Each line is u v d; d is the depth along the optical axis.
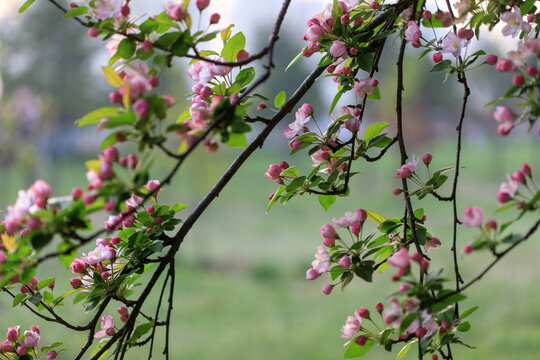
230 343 7.08
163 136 1.89
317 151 2.20
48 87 24.36
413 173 2.10
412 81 16.50
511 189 1.93
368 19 2.22
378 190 21.09
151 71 1.95
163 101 1.89
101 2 1.95
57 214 1.88
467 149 30.31
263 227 16.11
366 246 2.12
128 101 1.89
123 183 1.88
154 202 2.18
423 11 2.20
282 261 11.92
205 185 12.23
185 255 12.62
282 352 6.80
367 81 2.18
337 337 7.21
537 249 9.86
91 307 2.11
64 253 1.90
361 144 2.18
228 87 2.13
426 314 1.93
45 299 2.14
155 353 6.78
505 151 28.44
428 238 2.15
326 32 2.18
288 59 22.52
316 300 9.12
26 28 24.22
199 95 2.13
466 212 1.92
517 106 1.95
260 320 8.17
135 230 2.13
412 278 1.93
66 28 24.58
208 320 8.17
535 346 6.09
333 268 2.07
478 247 1.91
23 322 6.94
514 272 8.79
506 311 7.27
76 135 26.78
